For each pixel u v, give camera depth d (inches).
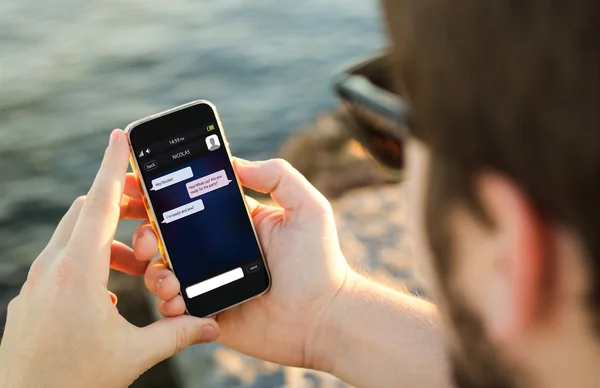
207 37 296.0
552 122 14.0
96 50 294.7
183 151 52.3
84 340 42.5
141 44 295.6
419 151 18.7
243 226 51.9
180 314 49.5
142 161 52.0
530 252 15.5
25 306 43.4
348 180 141.8
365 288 49.8
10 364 42.1
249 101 251.6
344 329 48.8
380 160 97.1
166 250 51.3
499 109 14.6
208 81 267.4
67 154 230.1
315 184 144.7
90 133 241.4
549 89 13.9
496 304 17.1
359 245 107.9
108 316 43.4
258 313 51.6
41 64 287.1
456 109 15.3
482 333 18.4
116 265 53.3
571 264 15.3
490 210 16.1
